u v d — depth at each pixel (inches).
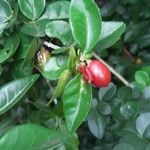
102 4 18.0
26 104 10.8
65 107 8.6
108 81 8.6
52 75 9.1
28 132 7.0
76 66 8.8
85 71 8.6
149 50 19.7
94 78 8.6
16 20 9.8
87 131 19.5
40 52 9.6
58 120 10.3
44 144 7.2
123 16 18.0
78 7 8.8
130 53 19.6
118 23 9.6
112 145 17.1
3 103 8.4
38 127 7.1
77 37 8.8
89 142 19.9
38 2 9.8
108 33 9.5
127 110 12.5
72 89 8.7
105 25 9.6
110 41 9.5
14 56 9.6
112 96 12.9
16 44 9.3
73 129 8.5
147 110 12.6
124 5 17.9
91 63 8.6
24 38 9.5
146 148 11.5
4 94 8.5
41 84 13.3
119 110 12.5
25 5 9.8
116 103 12.8
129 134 11.9
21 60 9.7
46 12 10.0
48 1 11.5
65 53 9.2
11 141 6.9
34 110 10.8
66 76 8.8
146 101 12.6
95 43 8.8
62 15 10.0
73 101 8.7
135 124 11.9
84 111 8.6
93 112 12.9
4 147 6.8
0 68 9.2
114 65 18.1
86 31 8.8
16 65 9.7
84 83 8.7
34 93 10.7
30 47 9.1
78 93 8.7
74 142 10.0
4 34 9.8
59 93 9.0
